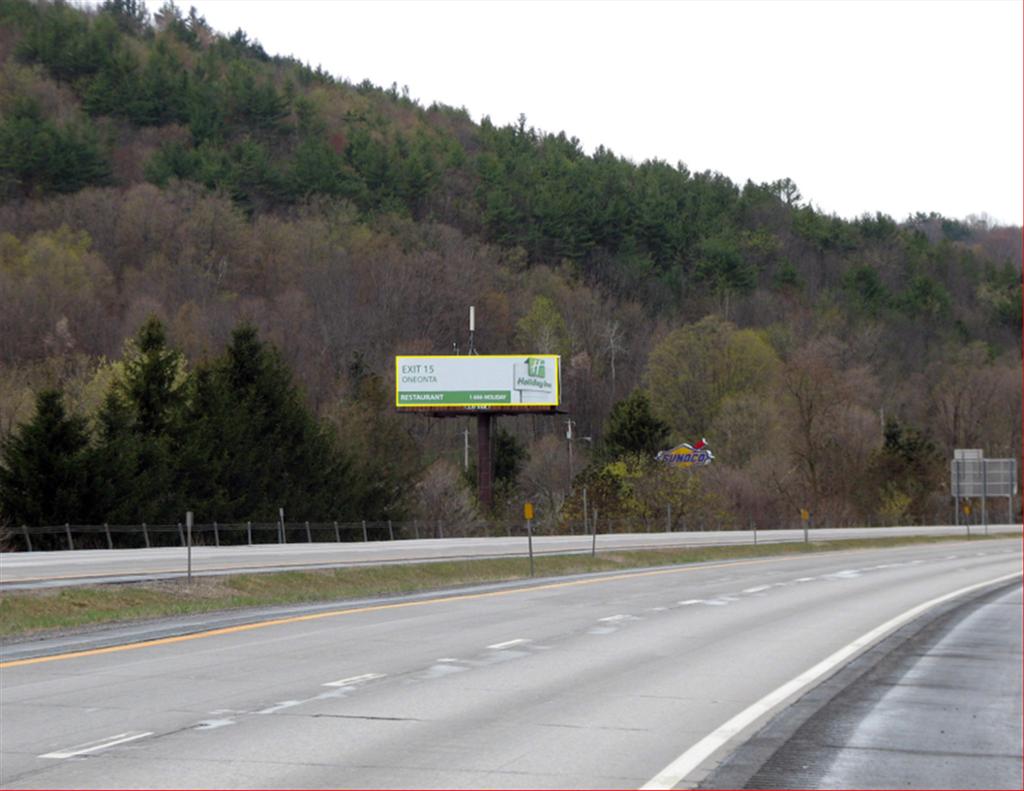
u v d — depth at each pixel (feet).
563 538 177.17
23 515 162.81
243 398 210.38
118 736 36.24
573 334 399.65
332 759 33.30
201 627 68.08
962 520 353.31
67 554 108.99
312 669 51.19
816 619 79.97
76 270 313.53
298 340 330.34
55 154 354.95
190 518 100.83
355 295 357.00
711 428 338.95
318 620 73.20
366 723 38.81
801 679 51.37
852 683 50.80
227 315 326.24
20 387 239.09
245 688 45.75
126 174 387.14
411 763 32.96
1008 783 32.99
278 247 366.02
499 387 235.81
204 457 190.08
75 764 32.37
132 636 63.62
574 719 40.52
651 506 251.80
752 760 34.58
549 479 312.29
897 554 197.67
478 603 88.63
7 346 284.20
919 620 81.20
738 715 41.98
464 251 400.47
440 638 64.03
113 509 167.94
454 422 345.51
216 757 33.37
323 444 217.15
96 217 346.74
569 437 292.20
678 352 366.43
